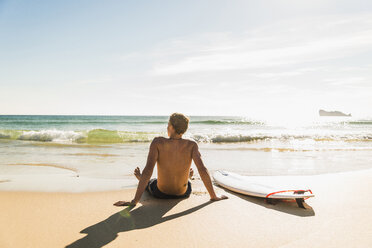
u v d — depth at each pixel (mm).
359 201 2873
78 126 28891
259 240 1879
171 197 2963
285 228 2107
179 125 2713
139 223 2195
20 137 11484
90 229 2051
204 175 2816
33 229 2039
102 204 2719
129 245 1779
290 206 2719
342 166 5727
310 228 2104
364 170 4930
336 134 15203
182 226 2141
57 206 2639
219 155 7328
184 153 2768
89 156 6754
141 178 2682
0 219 2252
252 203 2809
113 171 4820
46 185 3551
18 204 2686
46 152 7410
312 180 4039
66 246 1752
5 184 3580
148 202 2816
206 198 2996
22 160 6031
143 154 7195
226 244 1812
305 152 8109
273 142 11766
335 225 2162
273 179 4129
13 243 1787
